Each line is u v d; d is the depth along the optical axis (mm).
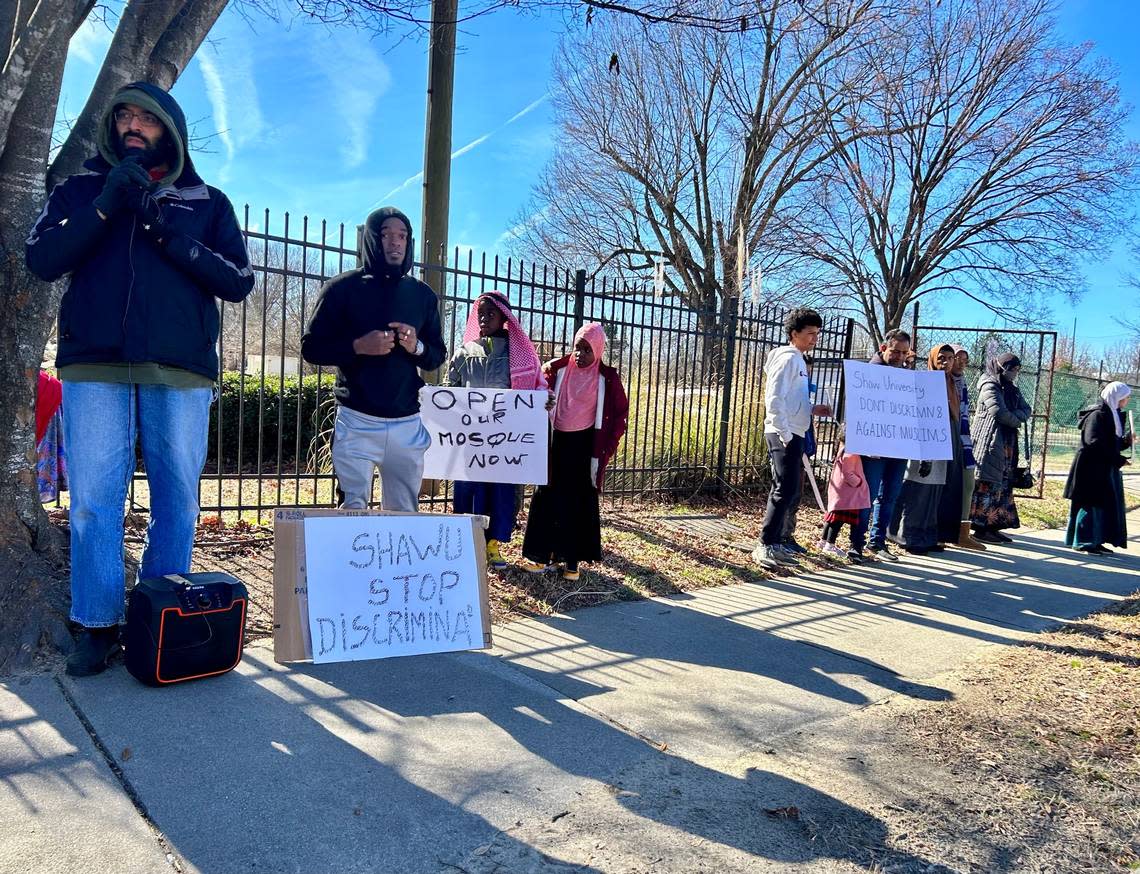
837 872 2146
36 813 2119
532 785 2492
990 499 7523
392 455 3836
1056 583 5945
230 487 7418
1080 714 3377
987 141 19484
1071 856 2316
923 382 6172
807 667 3793
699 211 23125
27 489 3439
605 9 5160
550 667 3553
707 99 21031
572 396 4711
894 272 21422
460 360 4926
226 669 3074
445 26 6117
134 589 2963
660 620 4391
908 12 14758
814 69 18406
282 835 2123
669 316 7941
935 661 4008
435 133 6230
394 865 2039
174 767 2418
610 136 21922
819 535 7133
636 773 2623
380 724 2836
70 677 2947
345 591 3135
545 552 4852
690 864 2133
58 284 3477
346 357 3615
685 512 7816
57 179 3586
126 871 1918
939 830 2402
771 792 2559
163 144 2904
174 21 3918
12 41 3398
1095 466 7160
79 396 2898
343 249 5430
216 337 3131
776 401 5609
